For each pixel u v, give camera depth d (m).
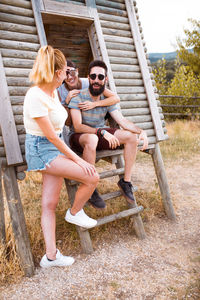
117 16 3.80
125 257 2.87
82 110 2.88
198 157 6.80
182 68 13.27
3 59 2.75
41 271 2.68
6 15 2.85
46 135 2.16
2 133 2.60
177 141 8.23
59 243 3.11
